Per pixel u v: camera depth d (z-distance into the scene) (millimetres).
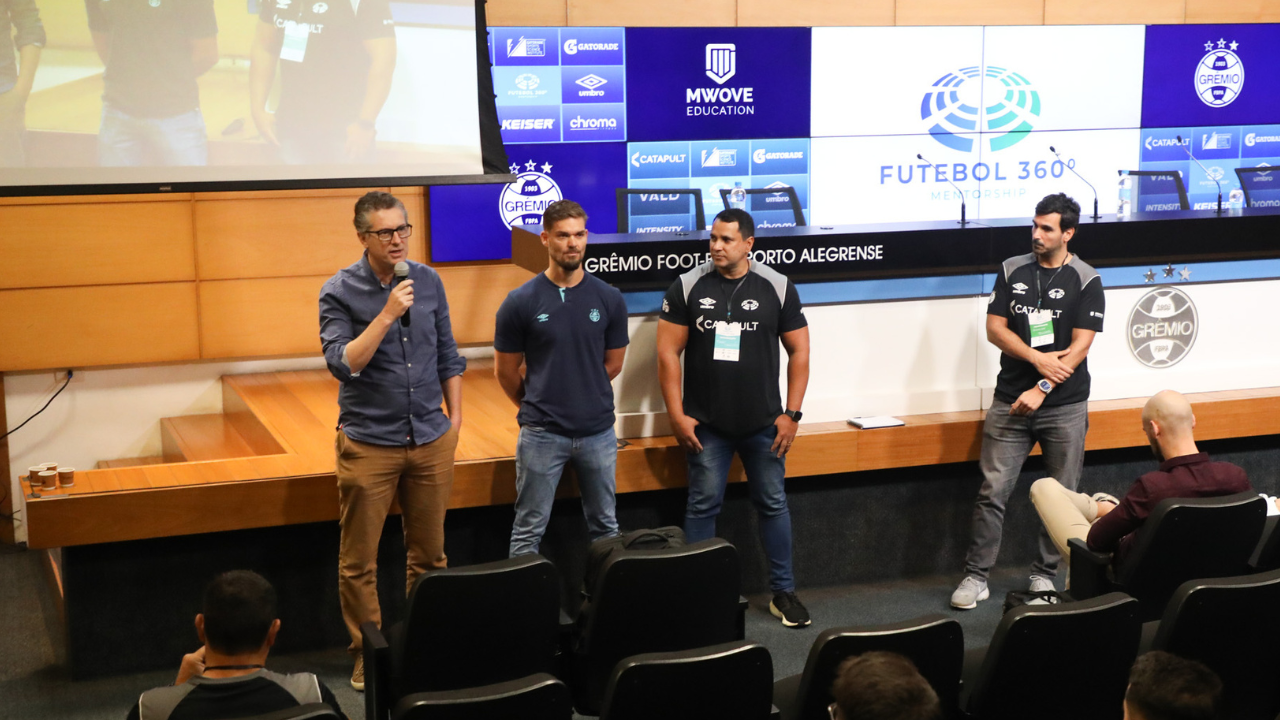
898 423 4598
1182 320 4969
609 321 3889
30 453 5496
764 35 6488
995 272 4773
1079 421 4305
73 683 3854
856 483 4668
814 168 6738
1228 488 3414
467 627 2785
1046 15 6938
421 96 5055
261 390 5469
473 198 6031
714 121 6496
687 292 4074
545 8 6090
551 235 3762
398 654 2811
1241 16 7258
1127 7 7043
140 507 3758
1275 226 4934
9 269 5301
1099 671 2613
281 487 3910
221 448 5078
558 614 2889
